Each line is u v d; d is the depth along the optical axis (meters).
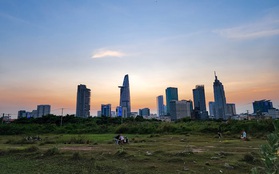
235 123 44.50
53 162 15.27
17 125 60.25
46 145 26.80
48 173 12.23
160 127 50.94
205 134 41.84
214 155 15.75
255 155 15.30
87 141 29.39
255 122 41.19
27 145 27.78
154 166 12.92
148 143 26.98
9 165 14.52
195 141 29.52
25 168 13.59
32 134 53.16
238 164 12.73
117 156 16.44
